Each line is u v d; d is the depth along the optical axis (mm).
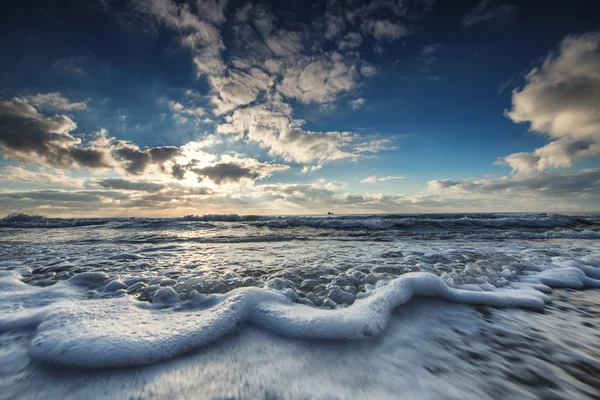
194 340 1709
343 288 2859
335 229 10953
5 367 1456
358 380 1355
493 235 8406
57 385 1325
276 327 1929
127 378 1382
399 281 2727
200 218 18453
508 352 1629
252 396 1248
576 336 1851
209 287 2852
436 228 10969
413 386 1302
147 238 7945
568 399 1215
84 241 7242
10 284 3012
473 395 1236
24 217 16844
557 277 3352
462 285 2986
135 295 2643
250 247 6090
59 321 1943
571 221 11914
